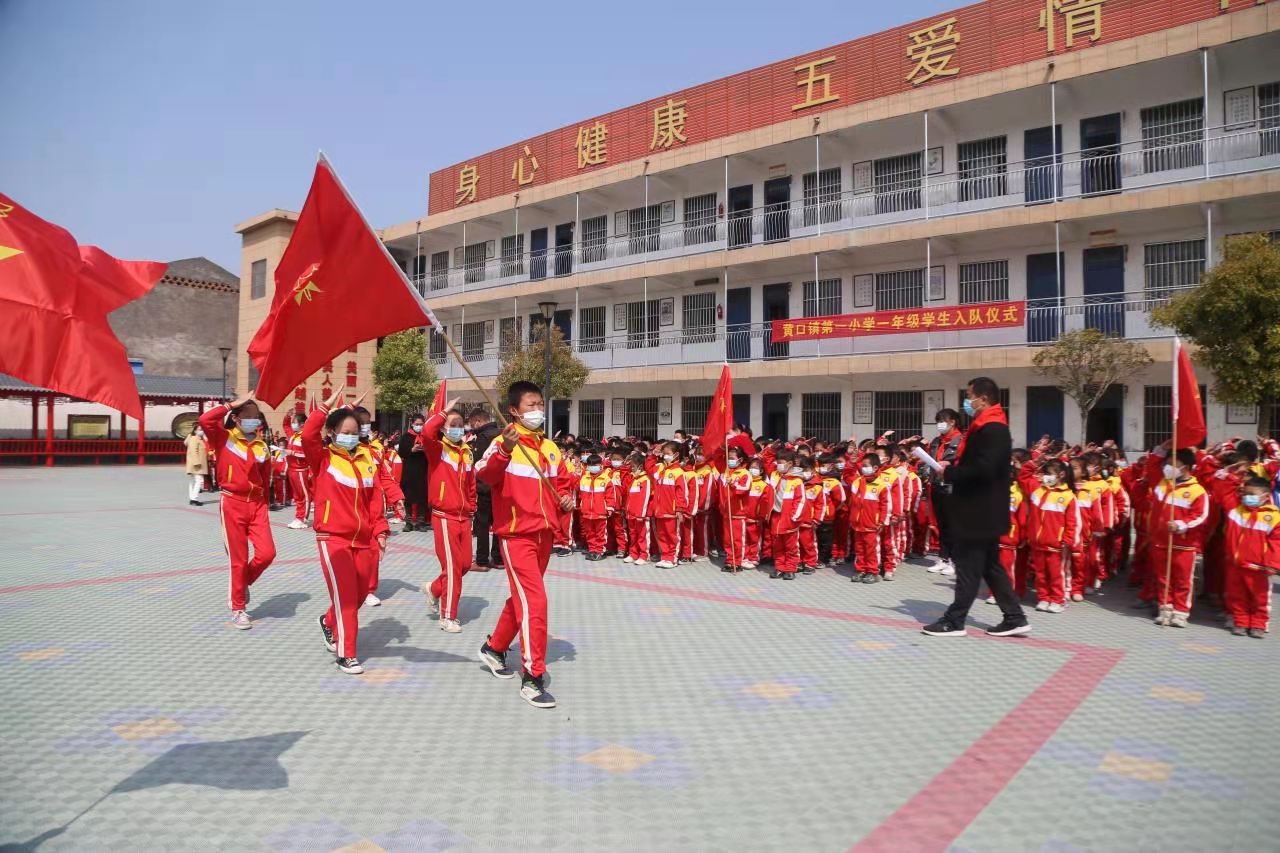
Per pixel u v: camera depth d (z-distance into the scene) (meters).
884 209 24.08
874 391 24.38
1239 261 14.40
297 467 15.62
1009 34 21.77
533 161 33.50
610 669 6.48
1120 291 20.67
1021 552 9.85
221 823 3.85
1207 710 5.66
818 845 3.70
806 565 11.50
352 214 5.81
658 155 27.67
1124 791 4.32
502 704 5.62
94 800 4.08
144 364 45.97
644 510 11.59
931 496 11.36
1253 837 3.84
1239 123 19.09
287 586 9.68
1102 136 20.83
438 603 8.34
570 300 32.16
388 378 31.62
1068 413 21.19
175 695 5.73
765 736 5.06
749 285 27.45
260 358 6.19
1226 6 18.77
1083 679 6.37
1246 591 7.95
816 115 23.97
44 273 3.55
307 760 4.61
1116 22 20.19
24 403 42.94
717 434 11.48
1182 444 8.42
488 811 4.00
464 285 35.38
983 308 21.17
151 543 13.16
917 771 4.55
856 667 6.62
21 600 8.84
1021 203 21.64
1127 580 11.42
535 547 5.90
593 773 4.47
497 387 27.55
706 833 3.80
